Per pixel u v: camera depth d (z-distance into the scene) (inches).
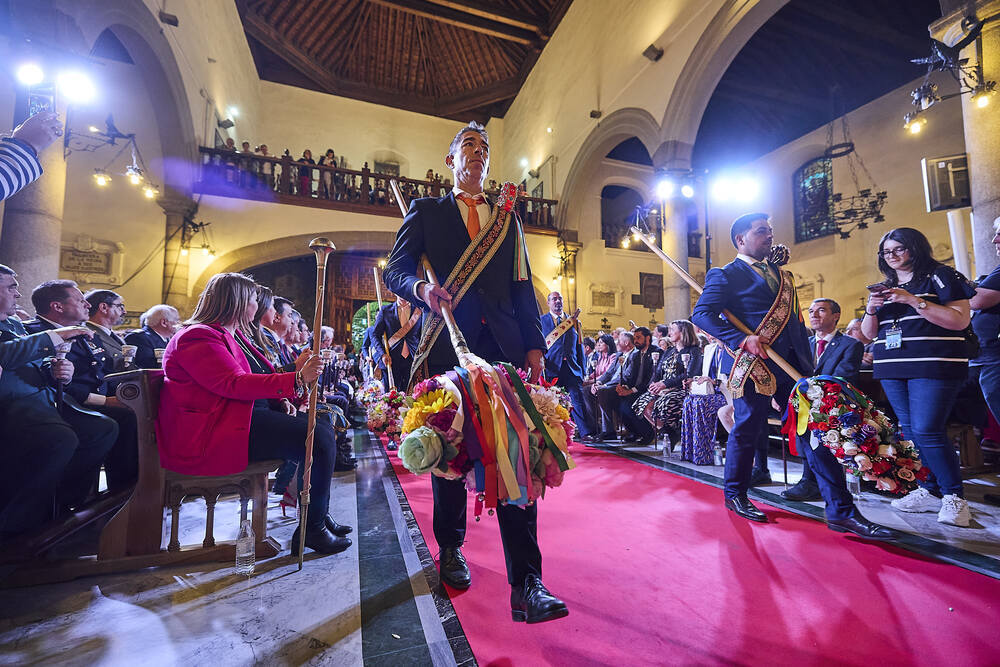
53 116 59.8
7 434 80.0
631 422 204.1
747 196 613.6
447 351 64.1
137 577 73.6
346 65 680.4
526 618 52.0
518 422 50.3
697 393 157.8
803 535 89.7
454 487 70.4
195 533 95.7
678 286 395.9
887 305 108.3
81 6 229.5
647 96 435.2
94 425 97.3
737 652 52.7
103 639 55.9
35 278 203.5
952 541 85.7
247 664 50.9
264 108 640.4
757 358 99.0
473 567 76.7
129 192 378.9
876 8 398.3
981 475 142.6
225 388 73.5
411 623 59.2
